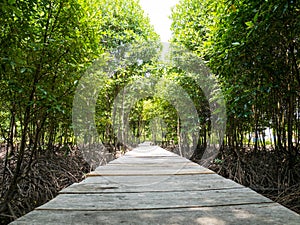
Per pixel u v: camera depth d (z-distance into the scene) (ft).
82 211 6.24
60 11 10.97
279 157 16.94
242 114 14.20
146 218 5.76
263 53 11.36
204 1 26.27
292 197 12.48
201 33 26.45
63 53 10.91
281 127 16.97
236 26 11.30
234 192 8.31
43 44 10.00
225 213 6.07
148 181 10.32
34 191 14.33
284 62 12.40
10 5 7.80
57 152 22.90
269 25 9.07
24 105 11.30
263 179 16.90
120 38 28.76
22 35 9.16
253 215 5.89
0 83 10.09
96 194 8.07
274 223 5.33
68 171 20.65
